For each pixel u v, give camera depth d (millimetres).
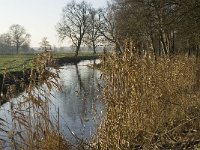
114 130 6480
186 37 20594
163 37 29047
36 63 5742
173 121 8281
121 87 6730
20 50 105625
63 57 54375
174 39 27297
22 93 5867
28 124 5531
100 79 6836
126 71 6730
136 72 6934
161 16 21016
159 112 7680
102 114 7035
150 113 7418
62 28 67562
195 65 13672
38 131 5594
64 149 5816
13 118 5500
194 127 7941
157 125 7332
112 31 47219
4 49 105188
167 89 8773
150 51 9266
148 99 7395
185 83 10664
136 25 23078
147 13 21953
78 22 67062
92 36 57344
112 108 6570
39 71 5703
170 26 20297
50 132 5727
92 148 6508
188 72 12133
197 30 19562
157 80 8500
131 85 6812
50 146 5602
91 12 63656
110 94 6641
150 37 22672
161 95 8055
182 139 7414
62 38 67875
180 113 8594
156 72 8820
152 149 6770
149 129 7277
